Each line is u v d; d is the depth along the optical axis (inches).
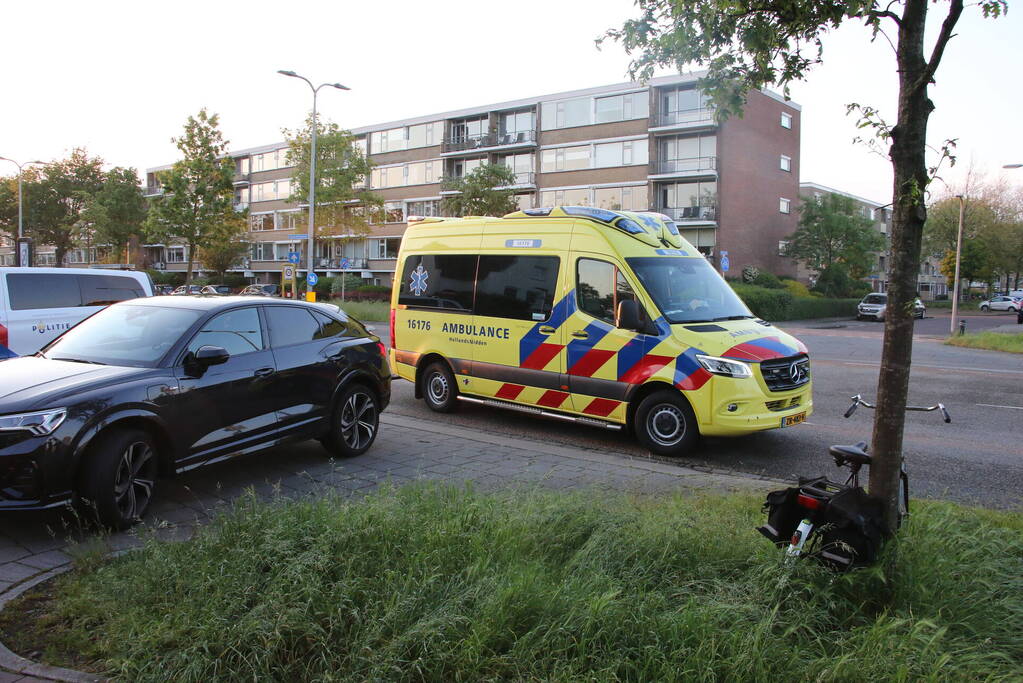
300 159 1722.4
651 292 286.5
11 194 2311.8
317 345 254.5
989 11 125.3
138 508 188.1
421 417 355.6
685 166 1654.8
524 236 328.5
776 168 1827.0
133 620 122.1
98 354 209.8
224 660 110.3
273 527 147.0
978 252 2176.4
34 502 166.7
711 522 164.9
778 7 149.5
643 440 287.6
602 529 150.5
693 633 111.5
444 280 361.1
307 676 109.0
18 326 346.6
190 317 219.5
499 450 277.7
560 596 120.1
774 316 1488.7
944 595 126.5
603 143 1752.0
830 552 130.4
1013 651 116.2
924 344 884.6
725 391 265.1
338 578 131.2
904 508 147.6
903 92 129.0
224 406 213.0
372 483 227.8
